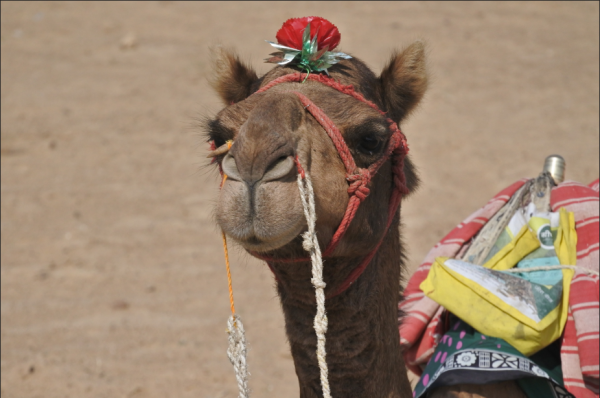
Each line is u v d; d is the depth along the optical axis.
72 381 13.53
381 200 6.23
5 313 16.19
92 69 33.50
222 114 5.70
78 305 16.53
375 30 36.66
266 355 14.43
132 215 21.33
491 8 40.94
